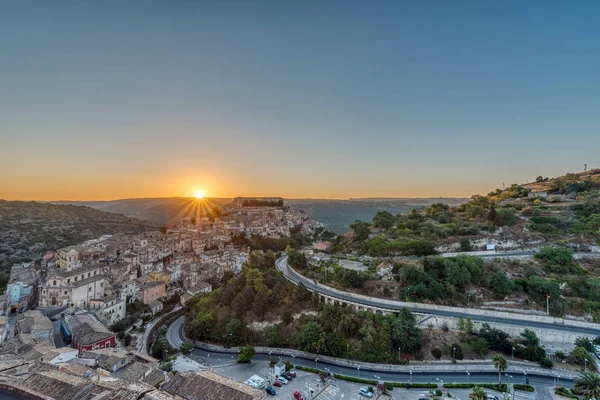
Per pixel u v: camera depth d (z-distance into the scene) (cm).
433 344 9669
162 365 8906
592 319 10300
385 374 8781
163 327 13125
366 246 15425
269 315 11625
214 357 10325
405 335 9488
